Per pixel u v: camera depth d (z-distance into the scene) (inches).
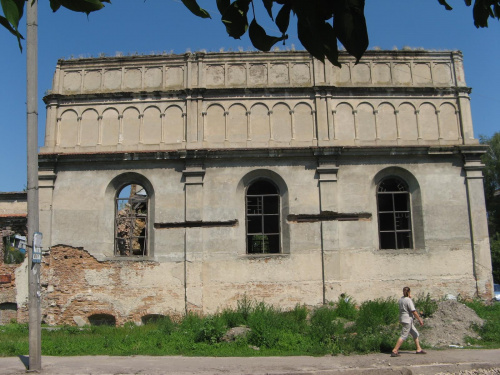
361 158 716.7
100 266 684.1
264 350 503.2
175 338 548.4
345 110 736.3
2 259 815.1
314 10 97.5
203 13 104.1
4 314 729.0
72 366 431.2
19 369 416.2
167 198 701.3
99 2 98.3
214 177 704.4
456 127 741.3
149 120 729.6
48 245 690.8
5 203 858.8
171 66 747.4
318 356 475.2
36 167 435.5
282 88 730.2
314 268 682.8
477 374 409.4
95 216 700.0
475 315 586.2
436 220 707.4
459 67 760.3
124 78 746.8
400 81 751.1
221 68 745.6
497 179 1531.7
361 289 681.0
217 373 403.5
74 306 675.4
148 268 682.2
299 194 701.9
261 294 674.8
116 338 554.6
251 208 714.8
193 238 685.9
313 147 702.5
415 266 692.7
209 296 673.0
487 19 123.9
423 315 600.1
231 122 725.3
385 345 496.1
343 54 751.7
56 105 735.7
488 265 696.4
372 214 708.7
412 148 712.4
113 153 703.1
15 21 89.6
